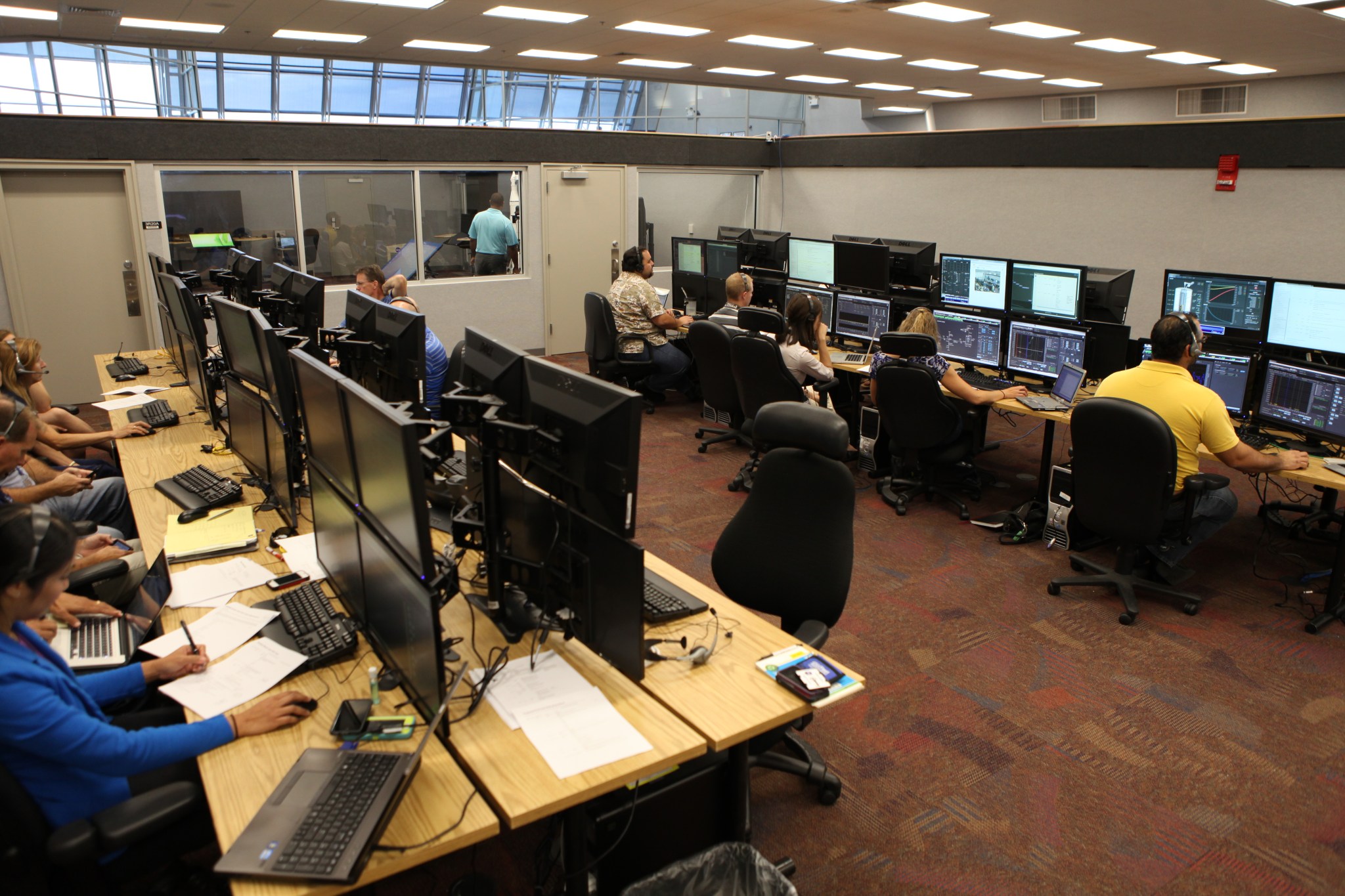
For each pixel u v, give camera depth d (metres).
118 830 1.43
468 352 2.18
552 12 5.93
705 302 7.04
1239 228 6.04
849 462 5.35
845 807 2.31
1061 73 8.80
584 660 1.89
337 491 1.89
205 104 7.97
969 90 10.42
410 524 1.44
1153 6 5.52
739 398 4.71
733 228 7.04
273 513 2.70
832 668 1.82
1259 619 3.34
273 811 1.37
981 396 4.14
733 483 4.74
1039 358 4.50
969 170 7.54
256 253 6.72
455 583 1.59
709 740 1.61
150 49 7.41
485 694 1.74
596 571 1.68
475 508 2.08
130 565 2.61
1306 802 2.33
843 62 8.12
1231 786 2.39
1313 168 5.63
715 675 1.83
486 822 1.39
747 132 10.77
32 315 6.09
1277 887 2.04
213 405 3.58
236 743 1.59
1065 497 3.88
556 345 8.28
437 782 1.49
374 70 8.69
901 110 12.42
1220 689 2.86
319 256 7.00
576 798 1.47
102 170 6.06
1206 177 6.16
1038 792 2.37
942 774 2.44
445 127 7.18
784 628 2.34
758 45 7.22
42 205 5.96
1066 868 2.10
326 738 1.61
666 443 5.69
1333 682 2.91
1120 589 3.38
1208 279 4.09
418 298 7.39
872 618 3.34
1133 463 3.06
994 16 5.92
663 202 9.88
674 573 2.37
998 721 2.69
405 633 1.58
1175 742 2.59
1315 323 3.66
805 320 4.67
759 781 2.42
